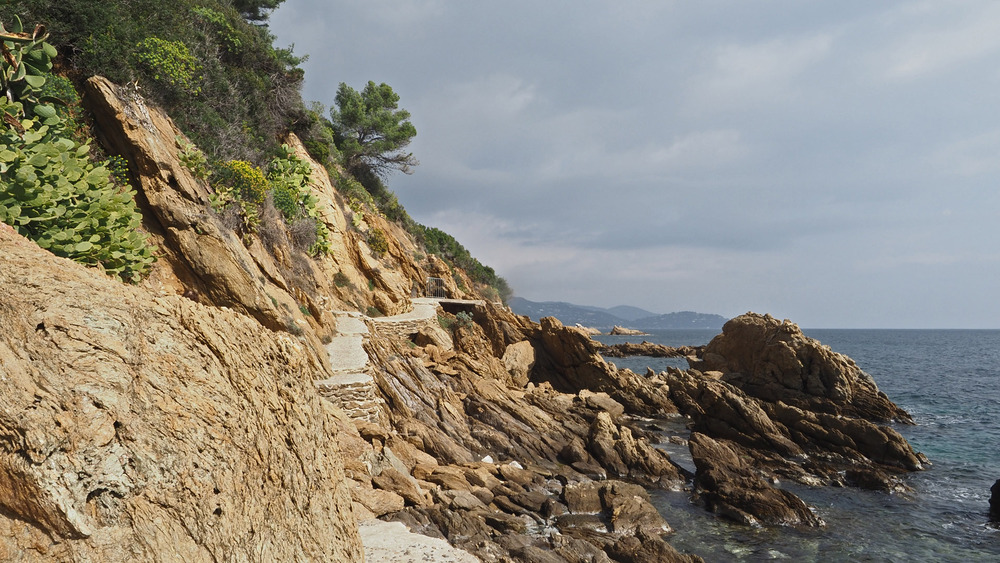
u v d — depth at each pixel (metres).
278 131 34.12
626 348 98.19
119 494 3.42
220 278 16.58
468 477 17.53
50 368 3.35
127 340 3.92
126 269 11.20
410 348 31.53
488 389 27.41
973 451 27.72
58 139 10.91
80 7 16.91
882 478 21.47
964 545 16.25
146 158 16.05
